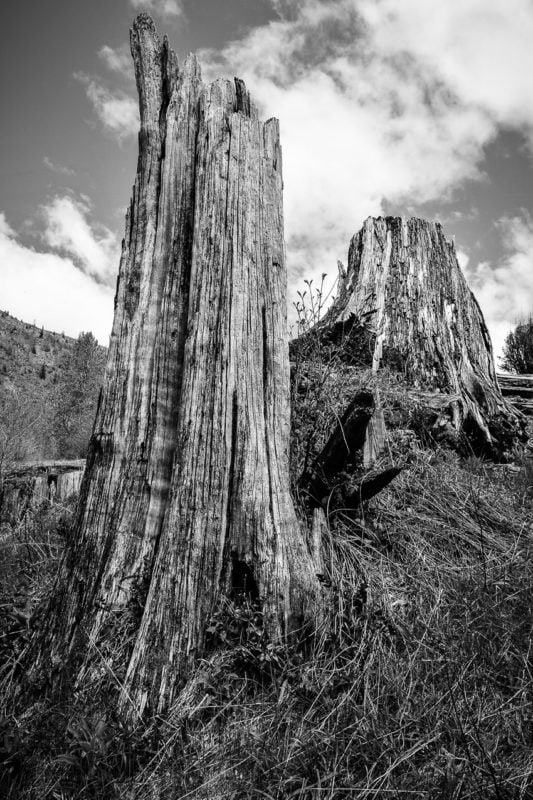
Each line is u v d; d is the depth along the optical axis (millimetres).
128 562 2902
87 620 2768
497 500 4703
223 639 2553
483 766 1979
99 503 3047
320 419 4426
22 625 2955
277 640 2617
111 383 3277
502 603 3045
